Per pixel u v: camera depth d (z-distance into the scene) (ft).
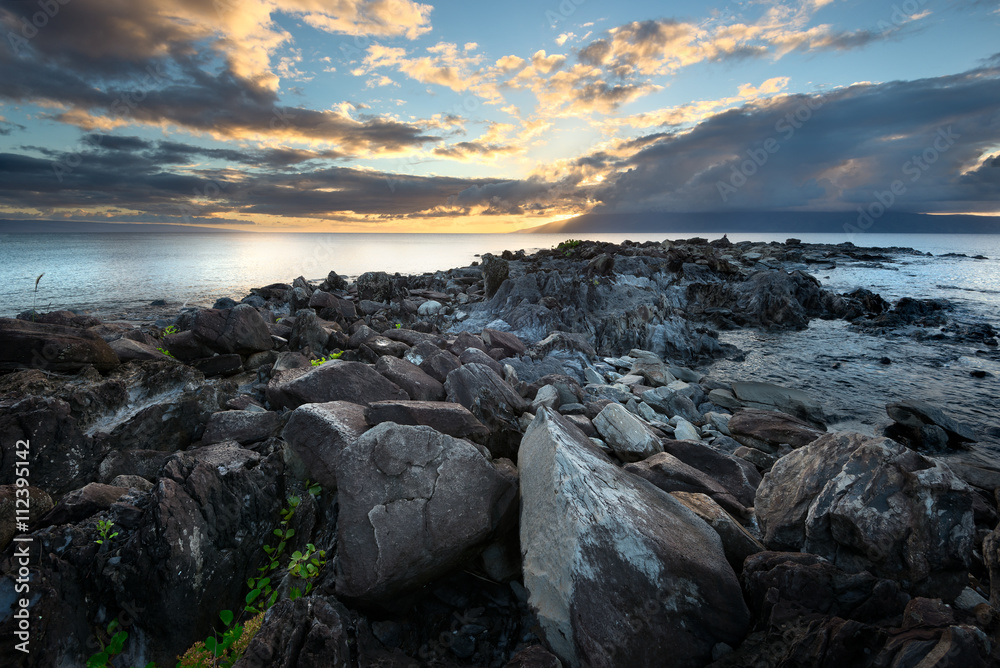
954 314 69.82
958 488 11.80
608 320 49.93
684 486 17.42
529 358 35.91
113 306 66.28
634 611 10.57
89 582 11.30
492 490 13.71
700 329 58.70
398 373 22.11
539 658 10.44
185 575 11.71
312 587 12.77
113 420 15.93
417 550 12.10
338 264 149.48
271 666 9.73
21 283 91.97
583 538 11.11
